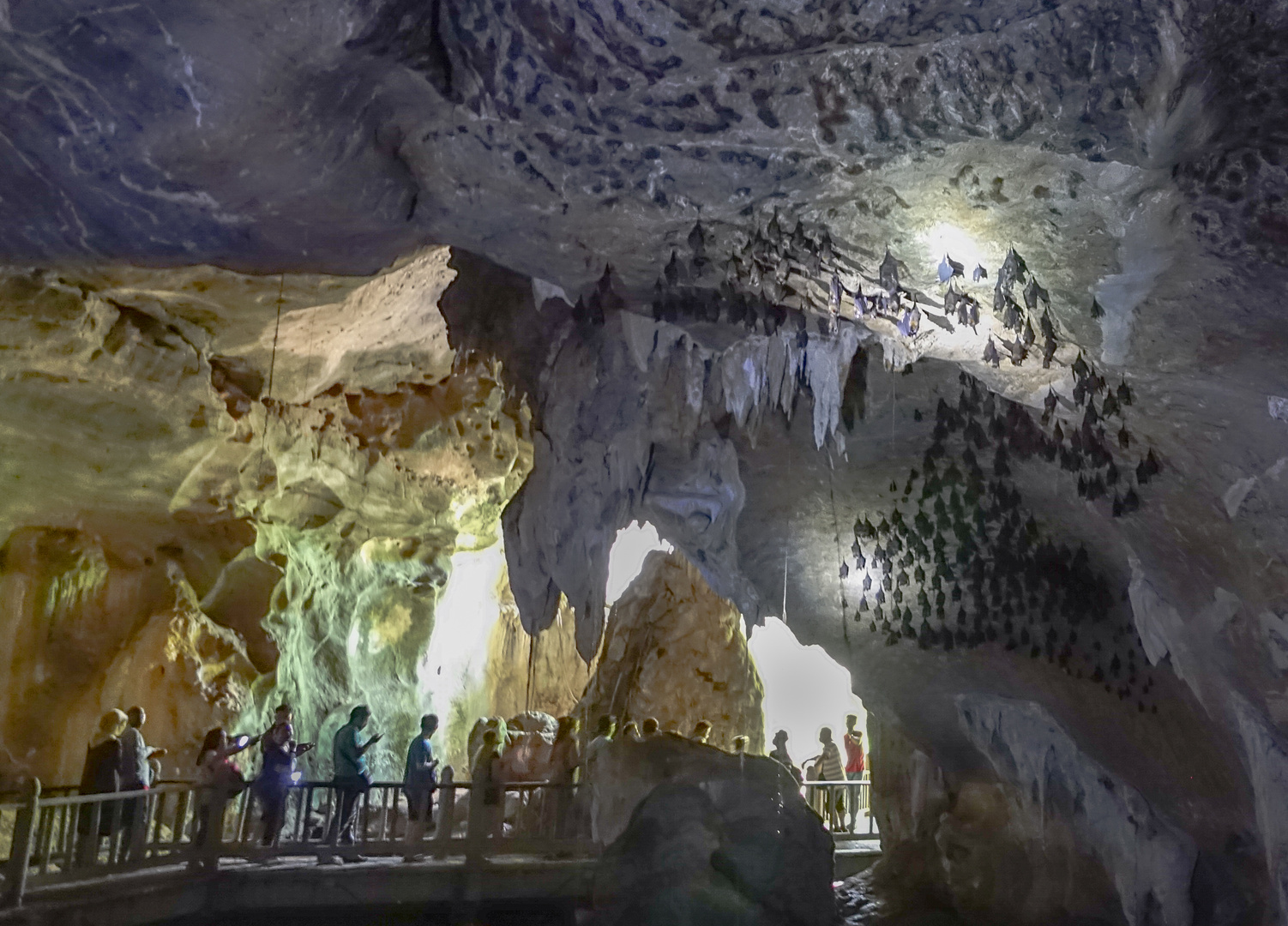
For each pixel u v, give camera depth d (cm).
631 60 518
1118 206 524
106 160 579
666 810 912
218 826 930
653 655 1947
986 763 1253
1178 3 422
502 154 608
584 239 708
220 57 511
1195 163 475
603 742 1091
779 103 534
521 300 960
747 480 1064
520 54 531
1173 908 955
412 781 1056
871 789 1446
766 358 877
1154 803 988
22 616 1199
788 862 914
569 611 2405
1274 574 645
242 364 1277
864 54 496
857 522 1068
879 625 1171
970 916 1079
